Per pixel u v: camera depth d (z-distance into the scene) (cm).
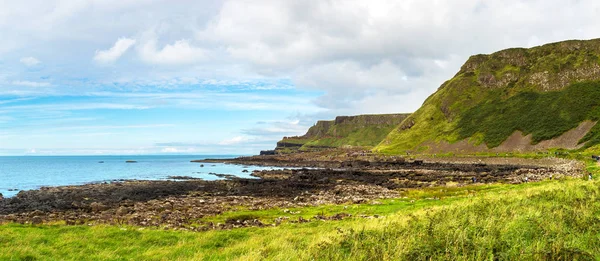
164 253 1842
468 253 1323
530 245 1342
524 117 16212
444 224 1711
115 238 2147
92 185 7025
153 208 3938
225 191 5909
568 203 2070
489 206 2194
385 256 1351
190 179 9044
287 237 2022
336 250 1548
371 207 3534
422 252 1359
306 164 15888
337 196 4794
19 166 17588
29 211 3962
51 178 9762
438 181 6725
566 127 13975
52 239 2066
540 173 6775
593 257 1183
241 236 2283
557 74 17900
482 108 18962
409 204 3566
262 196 5131
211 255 1767
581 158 9050
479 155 13850
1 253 1717
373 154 18025
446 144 17612
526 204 2147
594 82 16088
